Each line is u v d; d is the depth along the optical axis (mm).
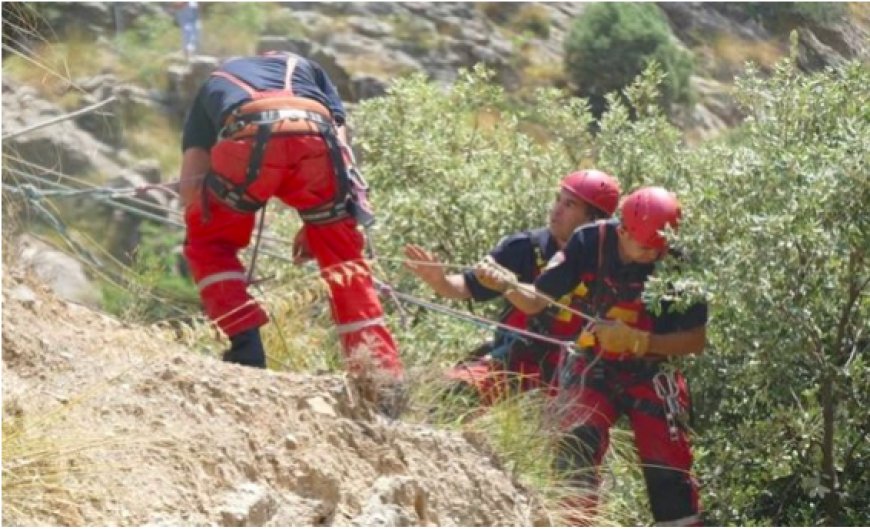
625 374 10109
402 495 7695
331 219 9086
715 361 11109
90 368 7695
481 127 17594
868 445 10906
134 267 11094
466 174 14086
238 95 8969
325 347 10391
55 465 6777
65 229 9539
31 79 15570
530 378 10352
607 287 10133
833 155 10266
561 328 10422
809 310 10328
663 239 10086
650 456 10078
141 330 8242
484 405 9766
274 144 8828
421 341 11891
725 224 10289
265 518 7199
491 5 30344
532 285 10609
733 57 31406
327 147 8977
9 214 8461
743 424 10781
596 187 10844
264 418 7824
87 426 7184
